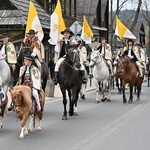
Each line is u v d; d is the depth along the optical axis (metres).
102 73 20.12
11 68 16.11
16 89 11.47
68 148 10.52
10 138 11.74
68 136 12.02
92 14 49.28
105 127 13.50
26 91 11.52
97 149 10.41
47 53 33.88
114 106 19.06
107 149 10.41
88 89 27.81
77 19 45.62
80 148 10.52
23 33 27.80
